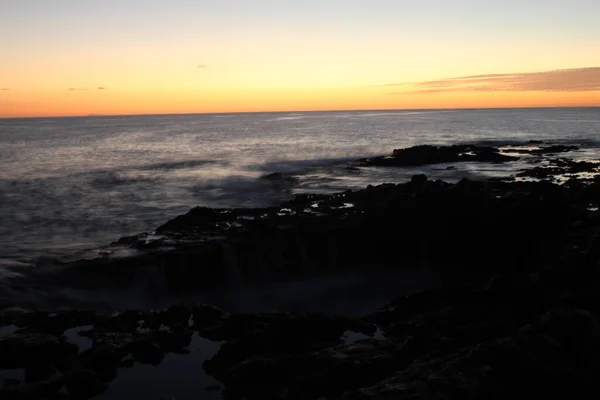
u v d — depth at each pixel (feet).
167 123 511.81
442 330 31.48
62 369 28.48
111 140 245.24
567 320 24.77
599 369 22.79
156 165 135.44
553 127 319.88
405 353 28.32
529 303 34.32
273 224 52.26
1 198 84.99
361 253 50.55
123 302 42.68
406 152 141.49
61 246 55.77
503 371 22.47
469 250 51.03
